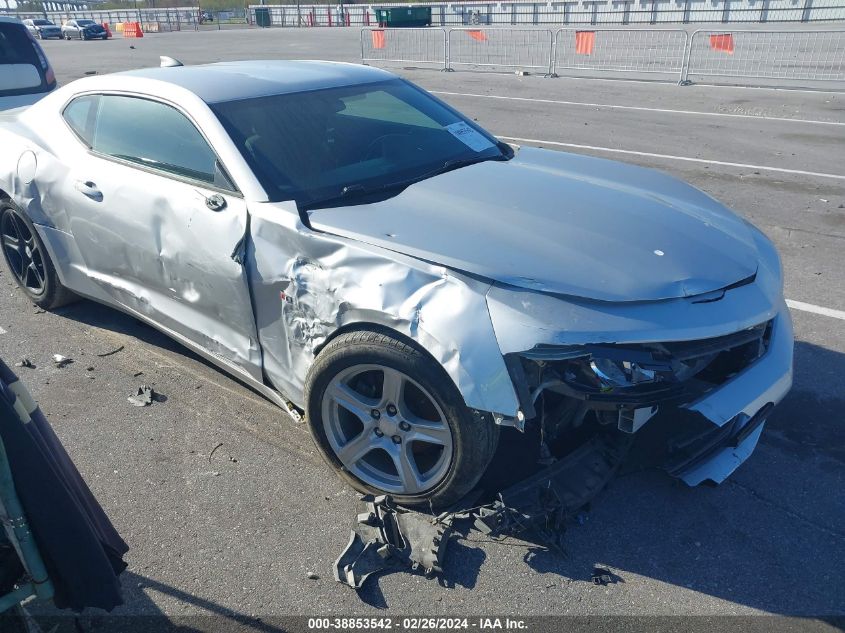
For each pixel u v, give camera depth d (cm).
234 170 308
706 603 241
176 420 344
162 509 286
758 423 278
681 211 314
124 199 352
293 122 340
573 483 277
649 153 873
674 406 256
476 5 3353
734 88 1377
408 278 253
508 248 263
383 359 255
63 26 3703
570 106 1216
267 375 314
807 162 820
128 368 391
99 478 304
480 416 247
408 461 271
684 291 256
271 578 252
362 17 4159
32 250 446
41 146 411
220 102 336
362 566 254
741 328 260
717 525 275
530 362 238
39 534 188
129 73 393
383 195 316
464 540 265
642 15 3045
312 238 274
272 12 4491
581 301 244
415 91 416
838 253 547
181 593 247
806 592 245
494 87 1456
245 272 297
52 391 369
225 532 273
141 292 369
